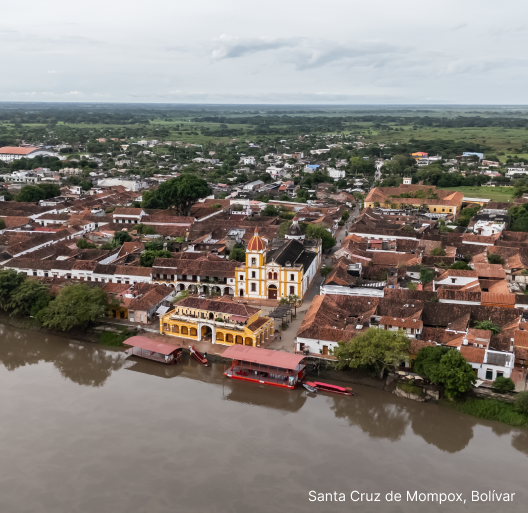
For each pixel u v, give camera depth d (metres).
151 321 154.50
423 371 116.94
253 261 168.38
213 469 96.38
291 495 90.12
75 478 94.00
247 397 120.56
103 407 116.38
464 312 140.88
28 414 113.62
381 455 100.94
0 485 92.31
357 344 122.38
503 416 110.06
